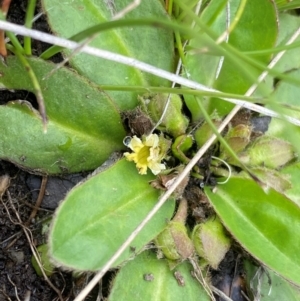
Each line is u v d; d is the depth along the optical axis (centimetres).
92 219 6
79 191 6
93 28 5
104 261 6
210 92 6
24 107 6
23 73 6
